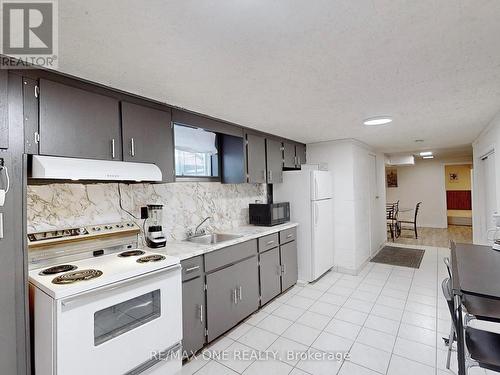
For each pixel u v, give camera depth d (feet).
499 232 8.72
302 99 7.18
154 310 5.80
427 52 4.74
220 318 7.98
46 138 5.03
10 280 4.44
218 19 3.69
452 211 30.91
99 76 5.54
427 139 13.82
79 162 5.42
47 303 4.50
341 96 6.98
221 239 9.78
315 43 4.39
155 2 3.29
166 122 7.40
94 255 6.56
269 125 10.16
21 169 4.65
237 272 8.70
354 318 9.04
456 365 6.62
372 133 11.98
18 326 4.52
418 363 6.74
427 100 7.41
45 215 6.02
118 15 3.55
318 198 12.37
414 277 12.89
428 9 3.56
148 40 4.20
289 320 9.00
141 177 6.37
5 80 4.50
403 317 9.05
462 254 7.09
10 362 4.41
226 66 5.17
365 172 15.52
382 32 4.10
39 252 5.72
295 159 13.66
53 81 5.18
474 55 4.87
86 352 4.59
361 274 13.44
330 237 13.47
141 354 5.38
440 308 9.66
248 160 10.46
